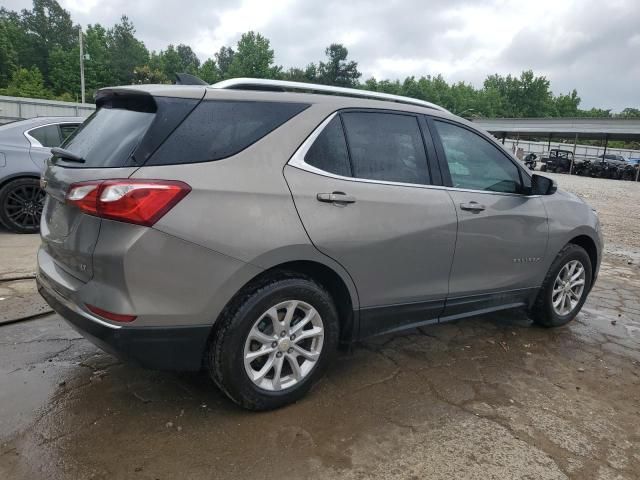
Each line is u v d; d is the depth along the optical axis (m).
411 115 3.49
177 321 2.52
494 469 2.52
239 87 2.95
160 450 2.51
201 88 2.78
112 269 2.39
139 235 2.37
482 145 3.88
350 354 3.76
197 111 2.66
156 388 3.09
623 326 4.76
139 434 2.63
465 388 3.34
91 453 2.46
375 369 3.54
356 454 2.57
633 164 38.16
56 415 2.76
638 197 20.66
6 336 3.72
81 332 2.59
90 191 2.43
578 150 62.84
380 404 3.06
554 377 3.59
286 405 2.97
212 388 3.13
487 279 3.82
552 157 41.75
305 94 3.09
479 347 4.05
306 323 2.96
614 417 3.09
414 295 3.38
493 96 113.50
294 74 108.12
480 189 3.77
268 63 91.31
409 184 3.32
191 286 2.50
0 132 6.71
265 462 2.47
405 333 4.25
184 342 2.57
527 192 4.02
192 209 2.47
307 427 2.78
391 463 2.52
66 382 3.12
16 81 69.56
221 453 2.52
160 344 2.51
